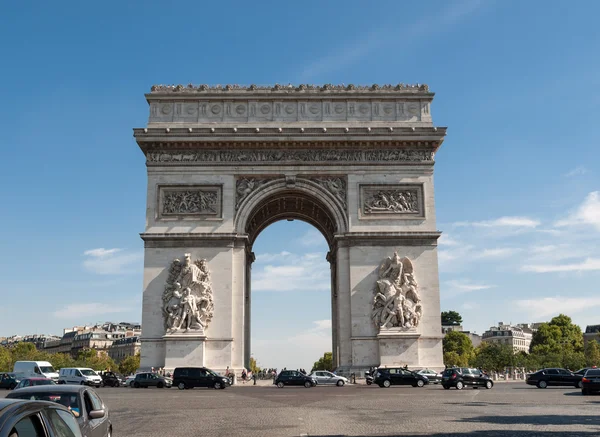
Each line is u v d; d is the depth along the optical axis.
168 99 104.12
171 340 95.25
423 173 102.81
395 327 96.62
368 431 35.75
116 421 42.56
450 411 48.91
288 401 61.03
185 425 39.69
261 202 103.81
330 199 102.19
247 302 112.88
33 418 14.45
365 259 99.81
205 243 99.75
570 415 45.53
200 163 102.12
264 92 104.75
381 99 105.31
